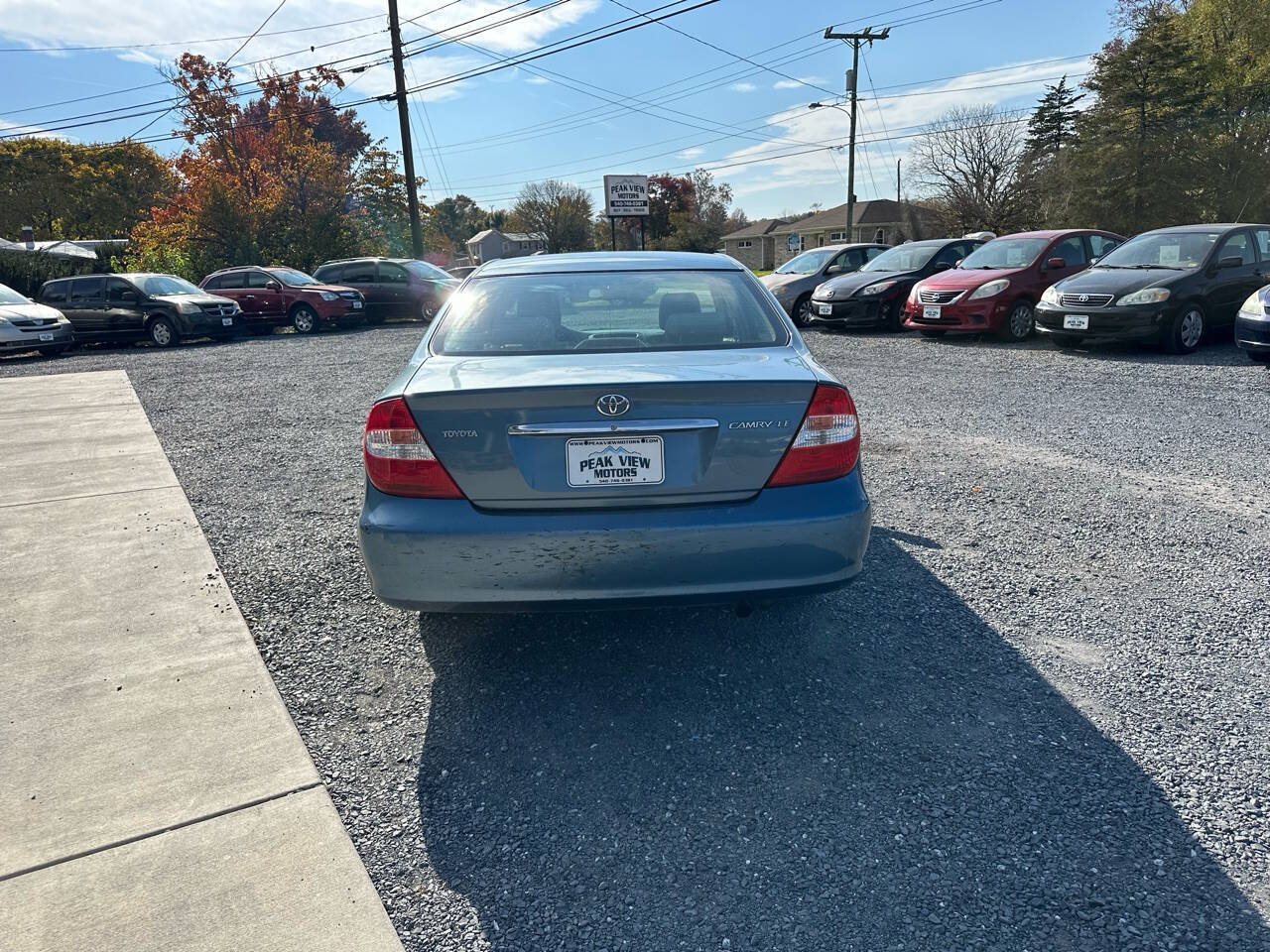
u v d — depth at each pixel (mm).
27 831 2225
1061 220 41281
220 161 32531
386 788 2436
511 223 105875
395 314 21188
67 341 15641
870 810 2277
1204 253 10055
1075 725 2635
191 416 8430
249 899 1981
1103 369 9102
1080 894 1958
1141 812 2227
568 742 2648
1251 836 2123
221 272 19703
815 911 1937
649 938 1876
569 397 2535
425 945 1873
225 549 4426
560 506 2588
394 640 3365
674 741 2633
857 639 3242
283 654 3262
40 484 5750
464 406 2572
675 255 3873
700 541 2561
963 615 3402
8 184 60438
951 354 10891
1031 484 5062
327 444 6988
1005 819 2223
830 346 12352
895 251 14969
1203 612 3342
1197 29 41219
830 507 2633
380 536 2615
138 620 3527
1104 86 39969
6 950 1832
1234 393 7469
